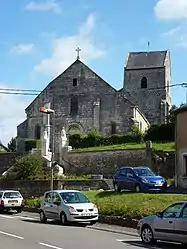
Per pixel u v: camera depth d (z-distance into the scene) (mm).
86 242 16875
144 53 86938
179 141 35406
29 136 70438
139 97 83125
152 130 60688
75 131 69812
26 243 16328
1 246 15461
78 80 71062
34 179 44594
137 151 49688
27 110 71688
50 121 69375
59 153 54281
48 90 71812
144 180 30609
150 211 23266
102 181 41094
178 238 16188
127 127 67375
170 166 47031
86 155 52781
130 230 22172
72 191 26078
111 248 15383
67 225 24281
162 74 83000
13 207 33500
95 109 69125
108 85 69562
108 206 26219
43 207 26328
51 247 15289
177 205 16859
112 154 51281
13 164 52031
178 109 35562
